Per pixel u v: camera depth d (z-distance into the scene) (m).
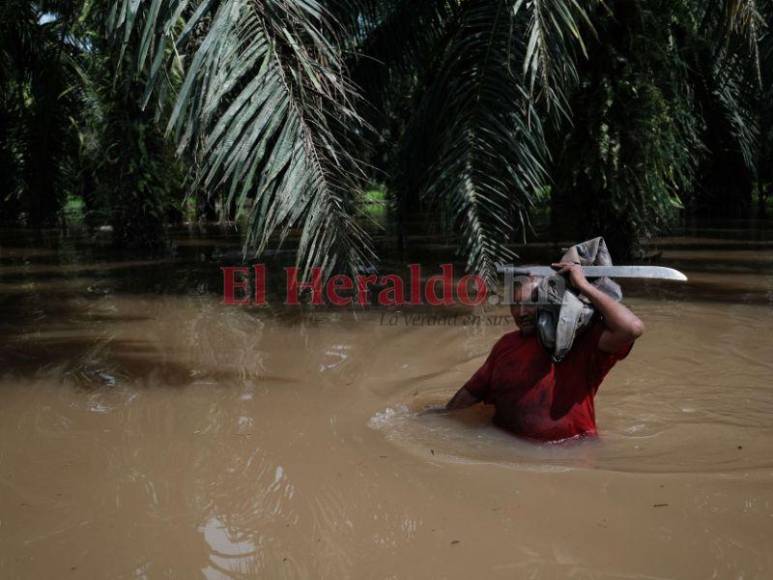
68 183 14.86
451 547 2.49
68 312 6.69
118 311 6.75
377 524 2.66
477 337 5.69
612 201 8.25
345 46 6.78
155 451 3.40
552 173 8.70
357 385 4.43
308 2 4.20
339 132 5.46
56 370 4.78
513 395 3.50
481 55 6.23
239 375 4.66
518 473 3.06
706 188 14.74
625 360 4.87
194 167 4.68
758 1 7.42
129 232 11.77
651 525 2.58
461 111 6.23
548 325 3.35
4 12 11.12
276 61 3.96
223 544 2.55
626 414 3.83
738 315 6.12
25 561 2.46
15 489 3.00
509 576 2.29
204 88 3.84
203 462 3.26
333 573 2.36
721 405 3.96
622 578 2.26
